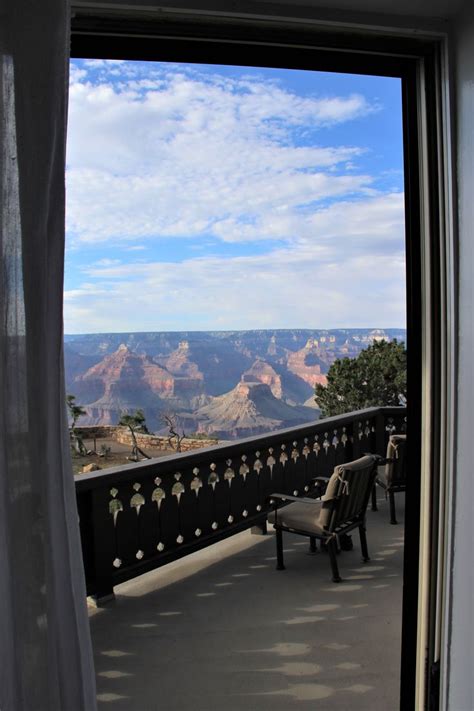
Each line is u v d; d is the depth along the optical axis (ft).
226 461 12.46
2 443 2.80
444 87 4.12
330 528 10.65
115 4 3.52
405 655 4.81
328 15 3.81
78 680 3.08
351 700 7.02
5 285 2.77
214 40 3.88
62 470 3.02
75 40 3.79
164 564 10.98
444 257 4.28
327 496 10.53
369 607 9.61
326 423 15.23
